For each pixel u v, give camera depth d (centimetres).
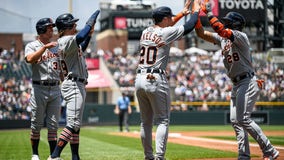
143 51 942
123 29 6688
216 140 2080
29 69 4378
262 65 4606
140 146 1736
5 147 1719
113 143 1906
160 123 941
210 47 5847
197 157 1286
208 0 988
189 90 4200
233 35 973
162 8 946
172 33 925
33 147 1142
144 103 965
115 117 4041
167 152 1441
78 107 1002
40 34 1102
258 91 1013
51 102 1114
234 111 1045
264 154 1017
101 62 4675
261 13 4738
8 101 3681
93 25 991
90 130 3241
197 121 4069
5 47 6219
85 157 1316
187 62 4731
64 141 997
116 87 4466
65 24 1012
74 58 1002
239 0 4656
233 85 1040
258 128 1003
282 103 4044
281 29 4759
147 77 924
